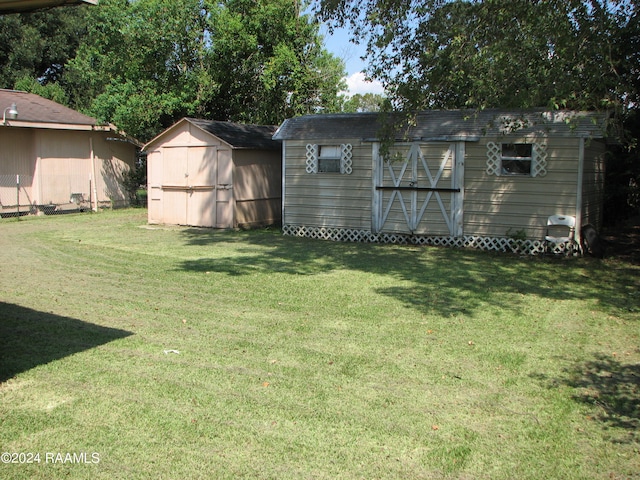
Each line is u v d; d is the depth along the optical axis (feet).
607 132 36.83
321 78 74.28
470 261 38.24
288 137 50.57
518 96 32.83
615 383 17.17
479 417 14.88
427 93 34.91
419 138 44.68
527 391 16.53
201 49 70.03
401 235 46.73
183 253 40.04
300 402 15.56
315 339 20.89
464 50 33.04
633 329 22.72
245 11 70.38
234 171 54.24
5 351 19.03
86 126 65.77
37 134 62.69
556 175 41.22
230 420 14.44
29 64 118.11
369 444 13.42
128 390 16.08
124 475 11.94
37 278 30.76
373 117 49.75
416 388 16.62
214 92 71.77
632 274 33.99
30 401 15.26
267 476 12.01
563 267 36.29
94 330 21.50
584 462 12.77
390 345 20.35
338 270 34.32
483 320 23.70
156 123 71.36
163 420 14.35
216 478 11.91
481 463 12.68
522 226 42.57
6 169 61.00
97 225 56.44
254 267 34.88
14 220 59.00
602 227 54.39
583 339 21.39
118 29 66.85
